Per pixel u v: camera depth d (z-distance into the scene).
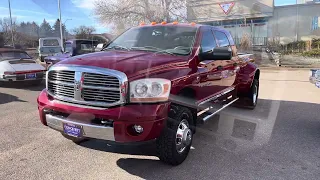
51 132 4.62
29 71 9.10
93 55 3.63
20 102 6.96
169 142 3.24
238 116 5.55
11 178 3.11
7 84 9.41
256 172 3.33
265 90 8.77
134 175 3.23
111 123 3.01
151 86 3.02
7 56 9.27
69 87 3.21
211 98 4.36
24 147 3.99
